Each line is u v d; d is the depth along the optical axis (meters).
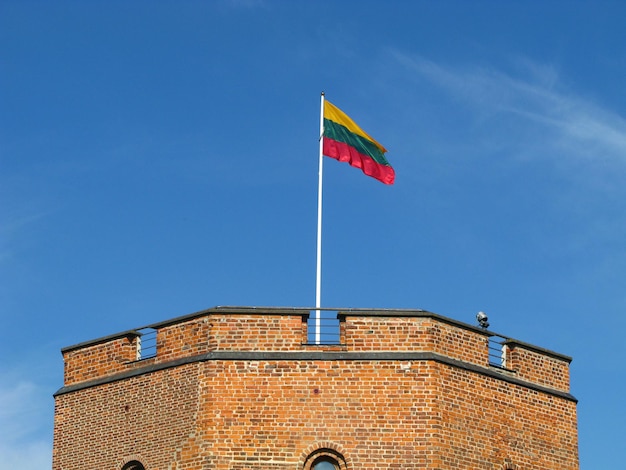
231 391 46.44
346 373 46.62
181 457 46.38
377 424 46.16
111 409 48.75
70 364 50.59
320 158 52.84
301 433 46.06
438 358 47.00
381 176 54.56
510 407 48.66
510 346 49.75
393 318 47.28
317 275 50.62
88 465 48.66
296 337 47.03
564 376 50.84
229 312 47.28
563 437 49.84
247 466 45.69
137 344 49.59
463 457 46.66
